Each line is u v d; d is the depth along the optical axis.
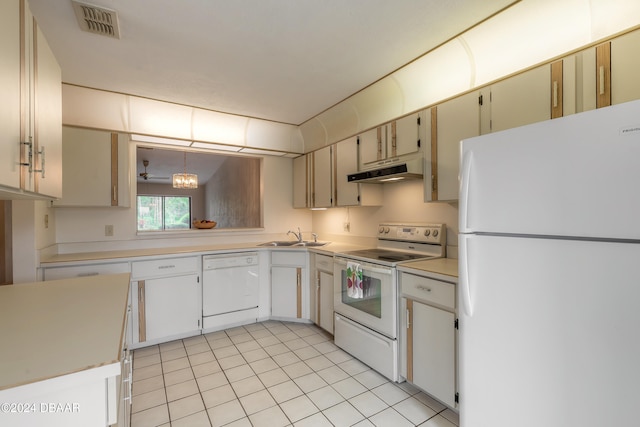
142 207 7.96
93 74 2.23
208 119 3.13
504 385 1.24
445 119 2.07
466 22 1.69
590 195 1.01
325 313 2.95
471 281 1.34
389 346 2.11
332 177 3.22
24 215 2.10
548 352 1.11
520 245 1.19
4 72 0.90
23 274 2.10
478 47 1.86
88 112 2.60
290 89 2.55
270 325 3.23
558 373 1.08
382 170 2.36
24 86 1.05
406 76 2.30
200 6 1.52
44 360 0.74
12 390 0.64
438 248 2.39
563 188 1.07
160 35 1.76
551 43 1.61
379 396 1.96
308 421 1.73
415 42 1.88
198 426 1.69
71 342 0.86
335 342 2.71
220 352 2.59
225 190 6.43
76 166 2.53
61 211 2.72
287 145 3.68
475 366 1.34
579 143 1.03
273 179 3.93
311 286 3.20
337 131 3.23
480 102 1.86
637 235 0.92
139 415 1.78
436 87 2.23
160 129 2.95
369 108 2.77
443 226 2.39
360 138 2.83
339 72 2.26
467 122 1.93
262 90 2.57
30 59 1.11
